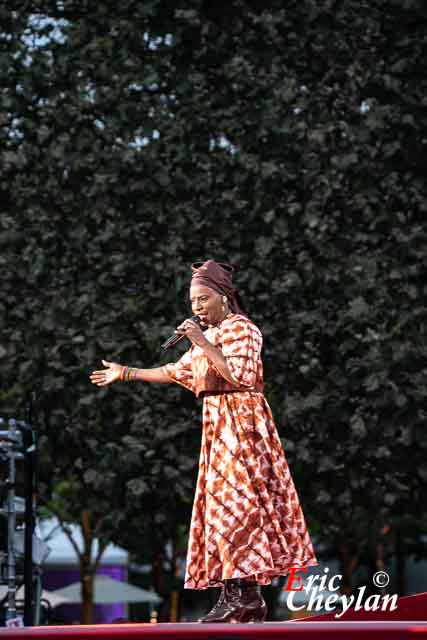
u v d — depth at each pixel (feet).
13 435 58.80
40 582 65.57
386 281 71.05
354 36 74.54
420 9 74.02
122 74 73.15
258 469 32.86
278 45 73.51
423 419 69.15
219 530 32.27
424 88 73.36
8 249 73.00
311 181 71.51
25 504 59.06
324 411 69.77
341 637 22.84
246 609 32.17
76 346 71.20
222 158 72.49
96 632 23.45
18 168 73.77
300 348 71.51
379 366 68.64
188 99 72.79
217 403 33.68
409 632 22.67
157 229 72.90
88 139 72.84
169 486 69.72
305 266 70.85
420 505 74.74
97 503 75.36
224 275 34.86
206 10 74.95
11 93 74.02
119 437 71.51
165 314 71.67
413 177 72.79
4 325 72.23
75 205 73.15
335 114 73.61
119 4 74.13
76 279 72.69
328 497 70.49
